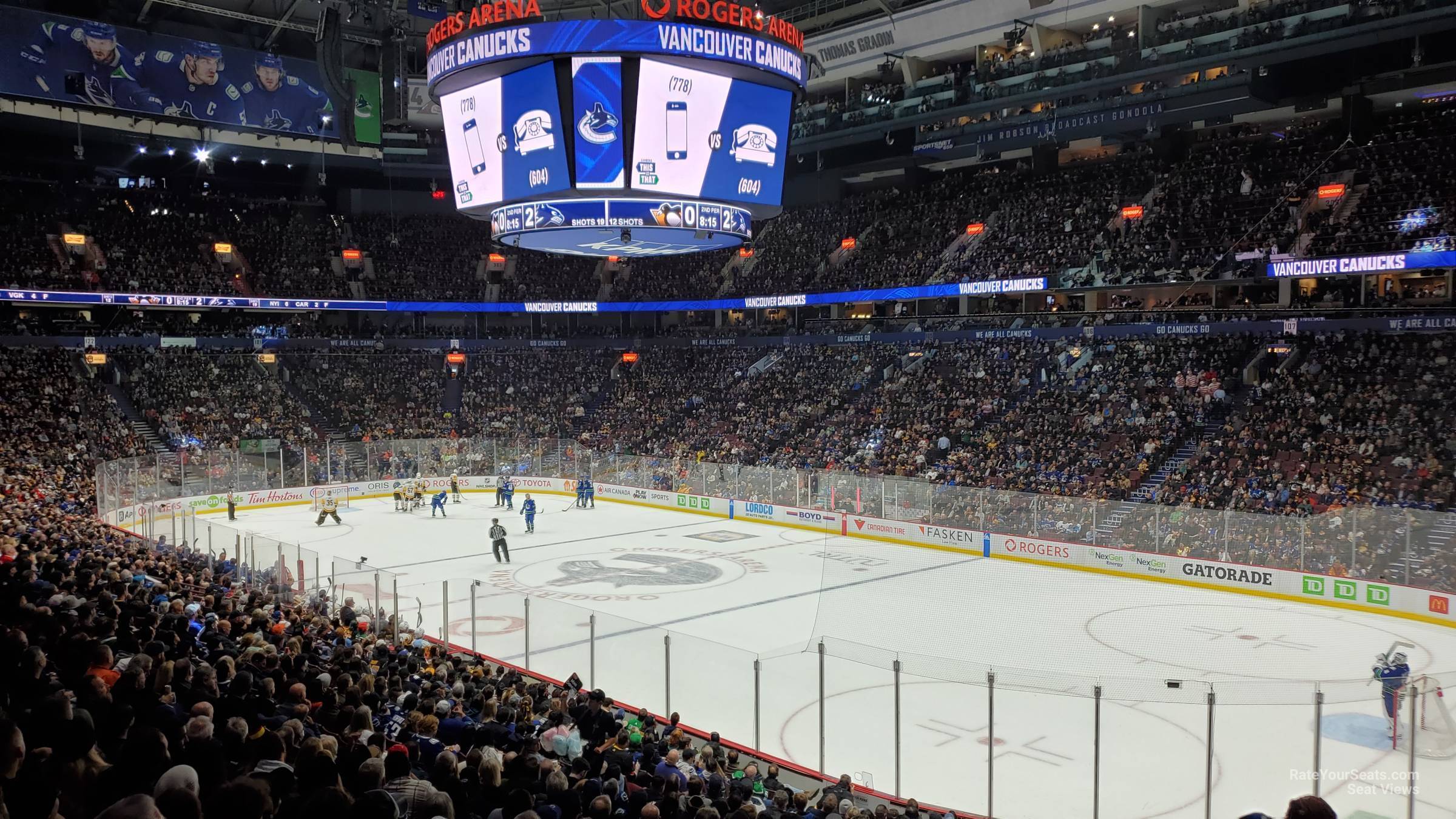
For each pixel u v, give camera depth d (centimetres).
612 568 3219
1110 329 4056
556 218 2841
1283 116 4181
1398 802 1384
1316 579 2672
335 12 3312
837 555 3444
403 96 3459
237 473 4522
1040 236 4659
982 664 2003
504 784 782
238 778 450
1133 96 3950
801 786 1449
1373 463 3086
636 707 1756
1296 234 3800
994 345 4634
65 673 877
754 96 2806
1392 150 3762
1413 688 1305
